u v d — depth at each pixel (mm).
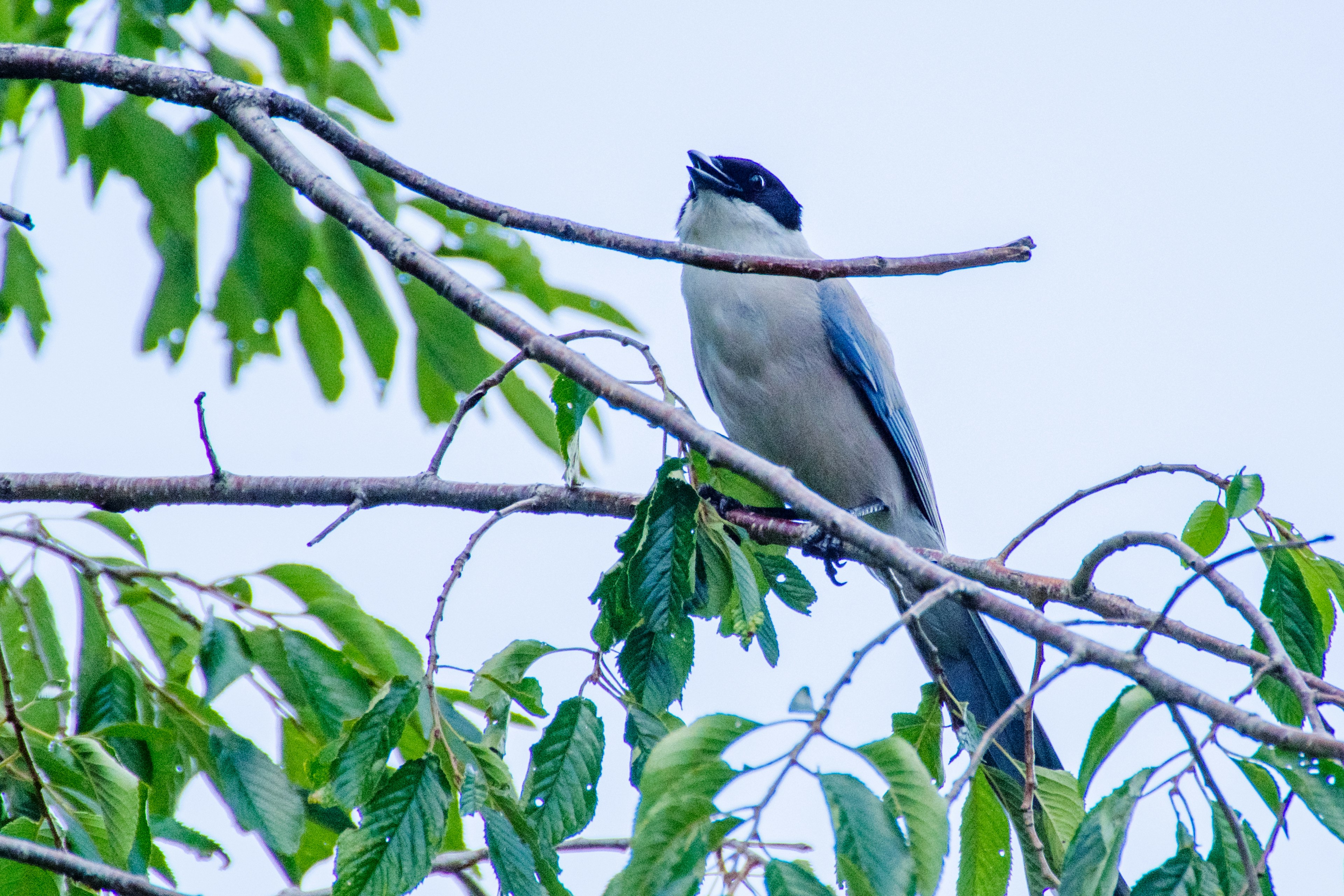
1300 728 5562
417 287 10023
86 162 9875
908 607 7195
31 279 9875
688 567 5719
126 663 6688
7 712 5742
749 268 6273
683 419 5684
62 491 7672
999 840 5633
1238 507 5910
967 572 7102
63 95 9773
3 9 9617
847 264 6258
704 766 4039
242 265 10055
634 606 5656
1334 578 6184
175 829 6152
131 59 7184
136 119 9789
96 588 6656
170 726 6699
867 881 3756
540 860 5211
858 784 3930
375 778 5000
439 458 6684
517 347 6223
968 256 6316
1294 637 6039
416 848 4824
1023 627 4609
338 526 6473
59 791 5809
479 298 6250
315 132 7133
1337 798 4324
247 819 5992
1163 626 6340
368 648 6395
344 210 6559
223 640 5996
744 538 6336
